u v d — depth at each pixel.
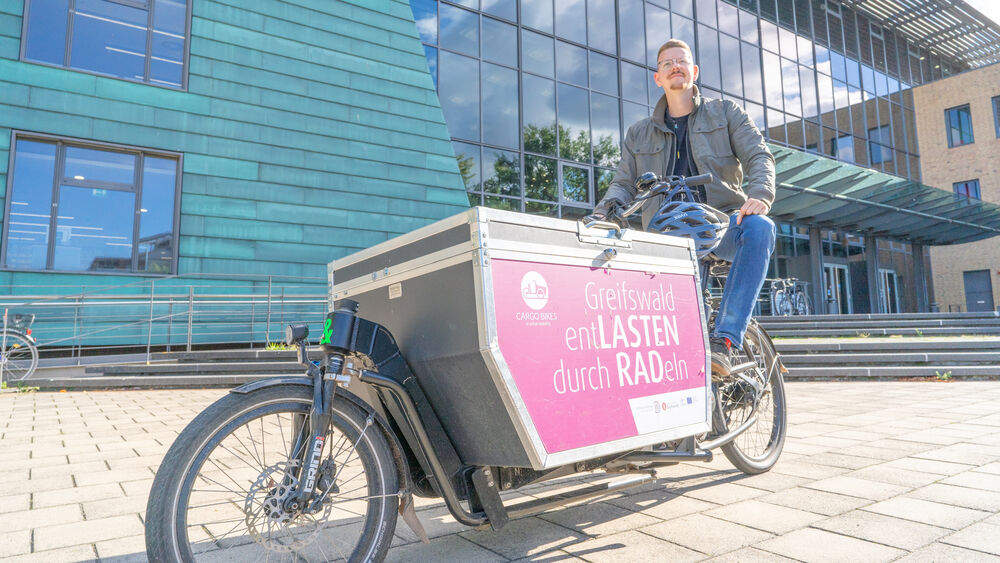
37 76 7.96
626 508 2.31
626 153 3.03
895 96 21.86
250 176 9.23
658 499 2.42
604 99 13.75
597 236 1.84
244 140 9.25
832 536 1.93
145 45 8.77
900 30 22.22
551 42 13.09
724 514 2.20
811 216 15.55
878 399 5.26
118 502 2.48
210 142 8.99
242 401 1.46
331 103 10.06
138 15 8.76
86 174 8.23
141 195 8.55
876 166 20.41
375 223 10.25
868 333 9.02
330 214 9.84
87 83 8.25
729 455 2.64
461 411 1.67
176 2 9.03
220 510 2.30
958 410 4.52
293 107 9.71
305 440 1.58
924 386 6.16
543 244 1.68
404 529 2.14
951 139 22.38
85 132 8.16
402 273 1.76
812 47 18.80
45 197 7.96
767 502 2.33
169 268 8.62
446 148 11.18
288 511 1.50
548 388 1.62
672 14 15.36
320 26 10.11
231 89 9.23
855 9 20.66
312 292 9.55
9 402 5.80
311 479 1.51
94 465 3.17
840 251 18.11
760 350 2.95
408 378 1.69
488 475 1.72
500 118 12.09
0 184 7.66
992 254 22.34
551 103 12.85
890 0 20.23
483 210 1.54
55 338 7.74
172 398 6.11
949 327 8.63
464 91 11.70
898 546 1.83
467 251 1.54
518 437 1.57
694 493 2.49
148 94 8.63
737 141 2.71
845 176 12.96
